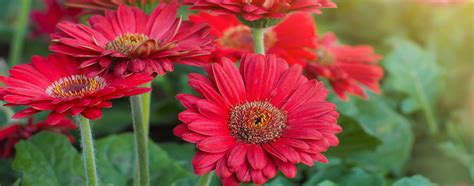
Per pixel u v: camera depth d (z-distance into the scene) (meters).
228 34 0.80
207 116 0.59
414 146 1.04
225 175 0.57
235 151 0.58
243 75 0.63
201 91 0.60
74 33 0.62
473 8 1.11
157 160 0.81
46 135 0.77
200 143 0.57
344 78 0.81
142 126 0.67
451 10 1.12
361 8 1.23
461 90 1.11
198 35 0.63
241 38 0.80
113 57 0.60
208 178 0.64
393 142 0.96
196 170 0.57
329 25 1.24
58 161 0.76
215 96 0.60
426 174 0.98
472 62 1.13
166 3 0.70
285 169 0.57
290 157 0.57
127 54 0.60
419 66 1.09
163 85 1.01
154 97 1.06
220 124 0.60
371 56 0.88
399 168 0.95
